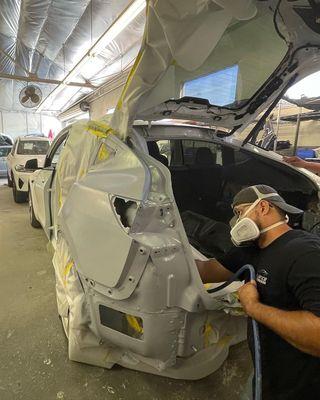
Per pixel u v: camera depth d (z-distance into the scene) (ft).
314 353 3.12
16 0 17.97
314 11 5.04
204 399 5.71
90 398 5.68
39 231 15.96
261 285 3.84
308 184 8.86
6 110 55.93
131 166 5.57
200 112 7.18
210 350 5.55
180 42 4.45
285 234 3.89
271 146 18.58
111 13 18.04
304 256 3.42
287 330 3.21
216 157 10.96
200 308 4.75
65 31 21.24
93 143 7.14
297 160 9.61
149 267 4.63
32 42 25.09
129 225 4.91
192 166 10.78
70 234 6.07
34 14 19.08
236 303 4.83
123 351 5.95
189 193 10.64
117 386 5.93
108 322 5.32
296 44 6.01
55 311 8.45
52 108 55.31
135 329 5.03
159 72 4.96
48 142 27.94
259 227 4.00
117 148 6.17
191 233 7.86
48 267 11.41
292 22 5.40
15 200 23.38
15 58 29.81
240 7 4.07
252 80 6.79
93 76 31.71
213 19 4.25
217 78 6.25
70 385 5.93
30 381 6.01
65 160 8.60
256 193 4.07
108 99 35.27
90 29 20.20
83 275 5.59
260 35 5.61
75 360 6.35
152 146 9.91
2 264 11.66
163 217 4.95
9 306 8.70
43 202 11.46
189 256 4.77
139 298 4.76
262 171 10.00
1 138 37.60
